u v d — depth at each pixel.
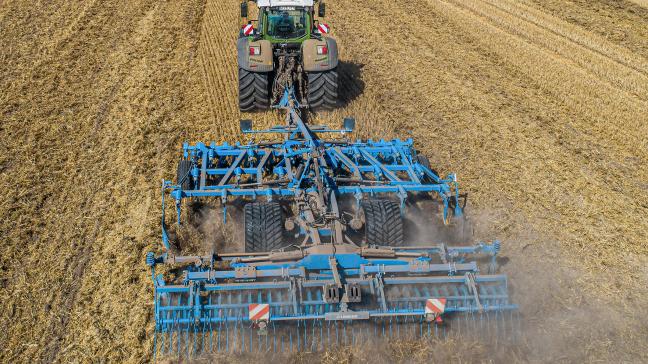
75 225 8.42
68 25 16.77
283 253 6.57
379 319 6.55
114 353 6.32
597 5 22.33
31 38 15.63
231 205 8.66
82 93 12.61
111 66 14.07
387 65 15.13
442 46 16.98
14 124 11.16
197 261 6.54
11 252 7.78
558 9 21.86
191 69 14.02
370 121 11.92
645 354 6.62
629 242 8.80
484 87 14.28
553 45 17.94
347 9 20.11
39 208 8.78
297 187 7.71
